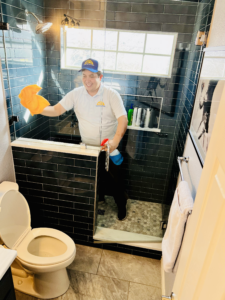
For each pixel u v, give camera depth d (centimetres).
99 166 182
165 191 248
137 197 261
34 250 165
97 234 205
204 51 141
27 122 180
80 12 155
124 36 210
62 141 183
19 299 157
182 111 213
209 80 120
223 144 62
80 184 184
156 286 174
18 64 162
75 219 200
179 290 89
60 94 173
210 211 65
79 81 170
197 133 136
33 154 180
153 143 236
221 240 53
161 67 215
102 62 167
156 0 192
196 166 133
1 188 160
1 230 140
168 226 145
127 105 229
